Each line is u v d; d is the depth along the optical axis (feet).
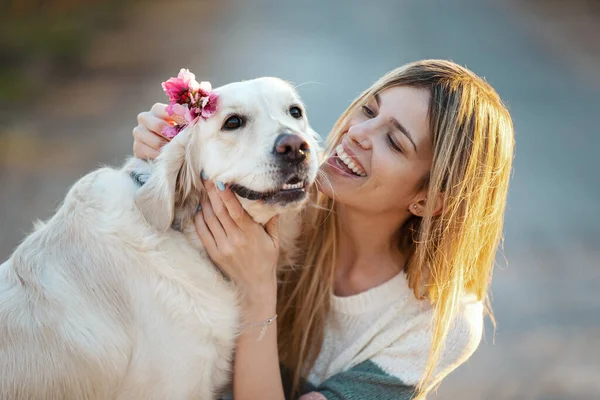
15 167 27.27
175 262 9.25
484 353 16.71
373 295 10.09
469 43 52.31
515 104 38.45
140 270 9.13
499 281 20.12
